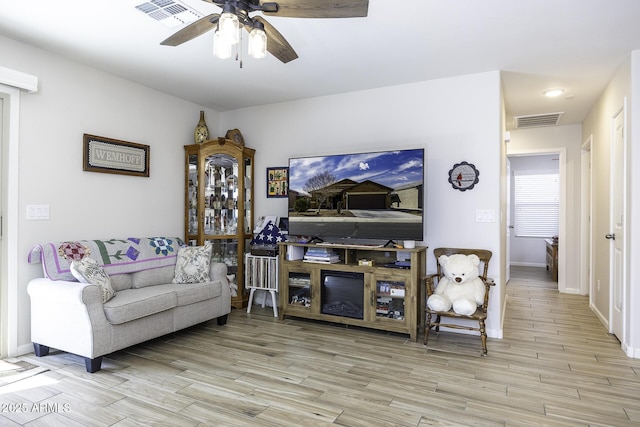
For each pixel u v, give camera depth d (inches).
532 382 100.6
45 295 111.3
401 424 80.4
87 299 103.9
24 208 118.1
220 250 179.0
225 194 178.9
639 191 118.3
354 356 118.6
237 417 82.9
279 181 182.9
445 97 148.2
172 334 139.6
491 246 140.4
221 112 199.9
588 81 149.6
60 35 113.2
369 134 162.6
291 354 120.2
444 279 140.0
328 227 154.0
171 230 171.6
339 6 72.3
